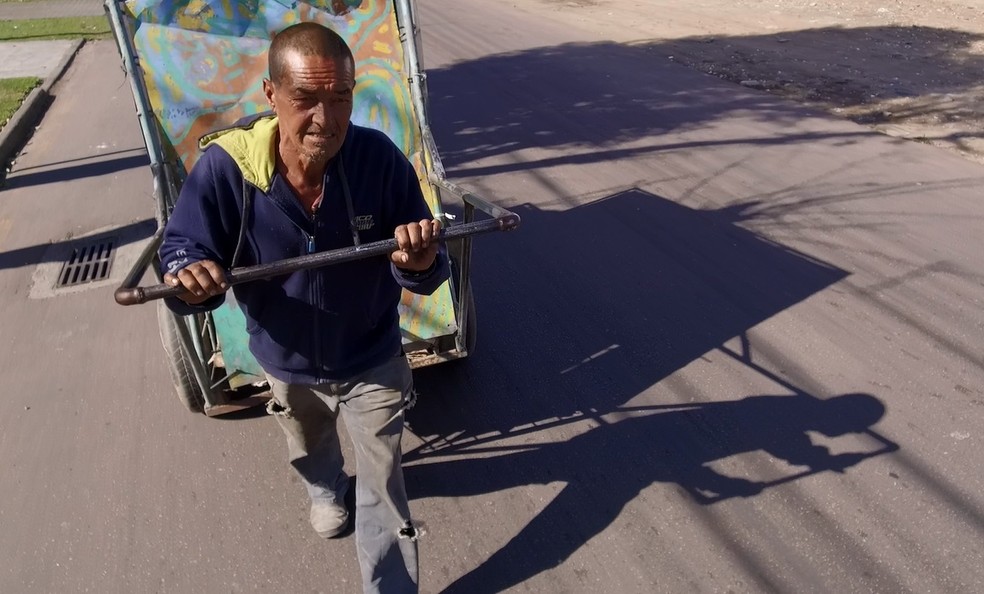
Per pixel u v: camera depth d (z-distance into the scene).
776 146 7.39
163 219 3.16
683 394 3.88
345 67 2.07
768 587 2.82
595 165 7.11
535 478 3.38
